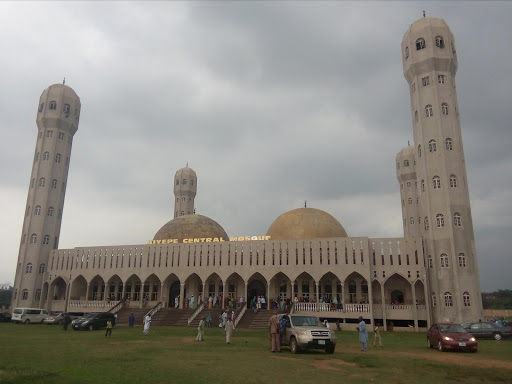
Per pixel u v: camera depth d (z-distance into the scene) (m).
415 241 48.12
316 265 49.25
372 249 48.97
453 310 44.12
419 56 51.72
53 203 62.47
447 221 46.47
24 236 61.00
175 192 84.50
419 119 50.94
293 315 22.98
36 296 58.12
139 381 13.14
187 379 13.53
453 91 51.38
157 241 58.50
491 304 97.12
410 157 76.00
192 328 40.12
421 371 16.33
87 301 55.03
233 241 52.97
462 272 44.84
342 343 28.52
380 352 22.59
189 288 55.97
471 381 14.61
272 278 53.19
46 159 63.19
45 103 64.69
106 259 56.91
